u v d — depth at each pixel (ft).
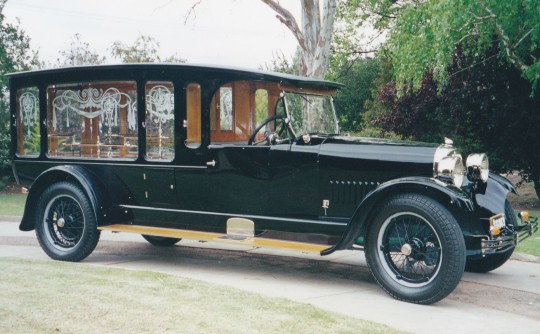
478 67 38.04
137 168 20.45
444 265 15.23
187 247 24.68
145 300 14.26
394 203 15.98
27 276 16.90
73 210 21.34
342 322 13.01
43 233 21.43
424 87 40.50
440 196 15.72
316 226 17.70
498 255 19.10
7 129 57.52
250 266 20.90
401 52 34.71
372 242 16.53
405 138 45.34
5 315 12.85
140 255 22.95
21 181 22.81
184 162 19.56
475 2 29.19
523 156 40.09
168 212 20.20
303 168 17.87
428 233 15.94
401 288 16.05
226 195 19.10
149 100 20.12
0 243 25.71
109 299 14.28
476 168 17.54
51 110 22.00
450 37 31.04
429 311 15.25
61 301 14.02
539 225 29.22
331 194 17.62
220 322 12.64
